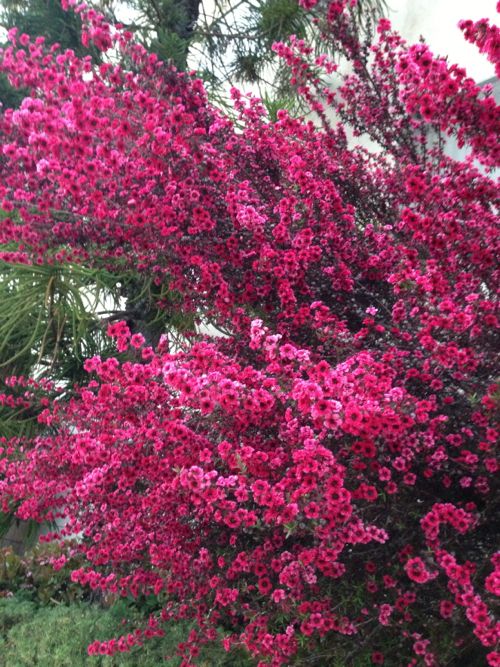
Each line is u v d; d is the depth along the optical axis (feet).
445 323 3.92
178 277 5.59
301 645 4.70
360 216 6.26
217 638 5.51
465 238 4.45
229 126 5.74
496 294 4.52
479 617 3.33
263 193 5.80
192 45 11.32
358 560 4.44
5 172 4.89
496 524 4.39
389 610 4.15
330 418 3.41
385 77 6.31
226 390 3.49
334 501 3.36
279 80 11.32
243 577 5.13
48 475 5.88
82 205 5.09
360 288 5.47
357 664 4.66
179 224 5.06
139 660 6.58
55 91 4.74
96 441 4.70
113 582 5.82
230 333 6.00
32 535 10.02
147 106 4.52
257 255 5.19
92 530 5.96
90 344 10.43
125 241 5.44
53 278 8.54
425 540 4.09
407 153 6.09
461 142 4.54
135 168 4.76
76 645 7.19
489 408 3.68
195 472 3.59
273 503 3.45
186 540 5.16
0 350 9.21
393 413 3.52
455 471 4.33
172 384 3.59
